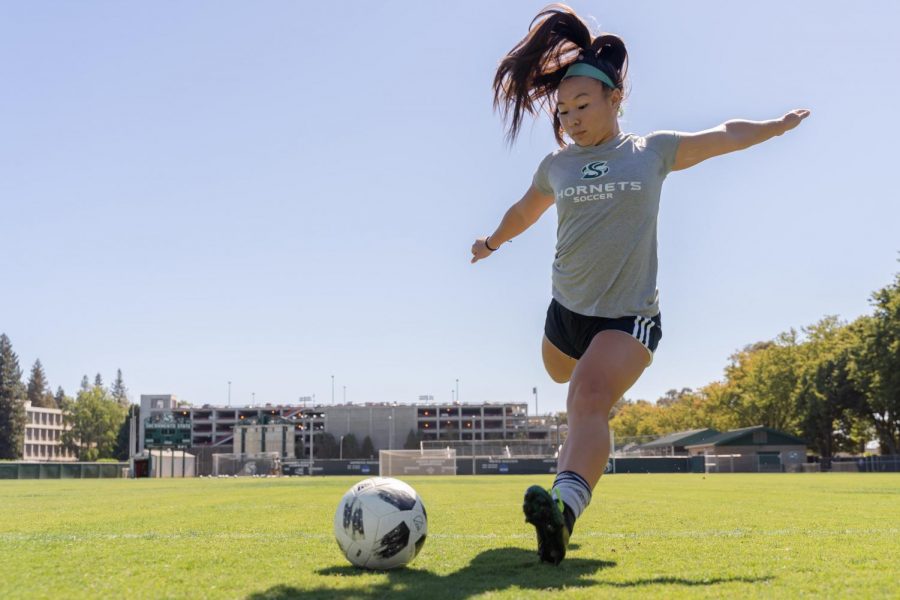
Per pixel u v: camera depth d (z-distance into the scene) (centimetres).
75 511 955
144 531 614
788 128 468
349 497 370
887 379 5206
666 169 443
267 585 317
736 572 343
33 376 16925
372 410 12712
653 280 433
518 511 849
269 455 6188
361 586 309
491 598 277
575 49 445
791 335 7388
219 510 935
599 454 369
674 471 5662
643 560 389
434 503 1046
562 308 445
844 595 283
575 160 445
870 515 778
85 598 291
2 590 310
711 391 8469
